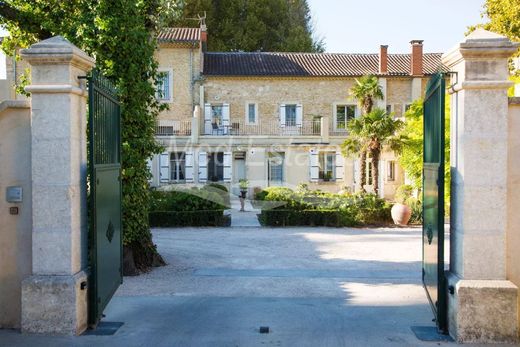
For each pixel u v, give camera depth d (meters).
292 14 35.81
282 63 26.39
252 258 9.80
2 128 4.88
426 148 6.03
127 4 8.03
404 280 7.75
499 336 4.48
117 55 8.05
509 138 4.64
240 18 34.09
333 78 25.28
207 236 13.04
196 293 6.84
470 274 4.56
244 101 25.17
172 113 24.70
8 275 4.91
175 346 4.60
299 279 7.82
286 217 15.32
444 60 4.98
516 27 17.12
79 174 4.96
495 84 4.50
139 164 8.46
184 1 9.52
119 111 6.10
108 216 5.45
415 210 16.44
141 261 8.56
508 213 4.65
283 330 5.09
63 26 8.00
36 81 4.73
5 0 8.27
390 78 25.38
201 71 24.95
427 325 5.23
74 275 4.77
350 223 15.40
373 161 18.84
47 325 4.71
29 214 4.90
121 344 4.62
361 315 5.66
